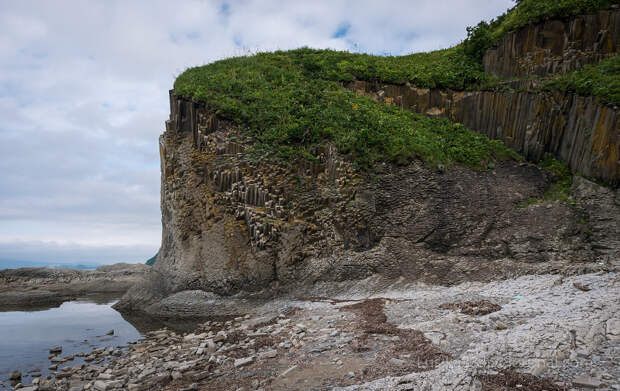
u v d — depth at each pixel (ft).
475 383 19.52
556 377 19.63
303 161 62.23
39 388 29.71
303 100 70.59
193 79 75.00
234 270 57.93
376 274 51.78
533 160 58.90
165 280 64.59
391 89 77.15
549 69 62.28
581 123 52.54
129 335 47.32
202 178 67.15
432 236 51.88
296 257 56.13
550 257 44.78
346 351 28.12
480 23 75.66
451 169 56.39
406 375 21.66
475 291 42.32
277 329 37.91
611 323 25.26
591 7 59.41
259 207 61.00
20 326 54.60
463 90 71.26
